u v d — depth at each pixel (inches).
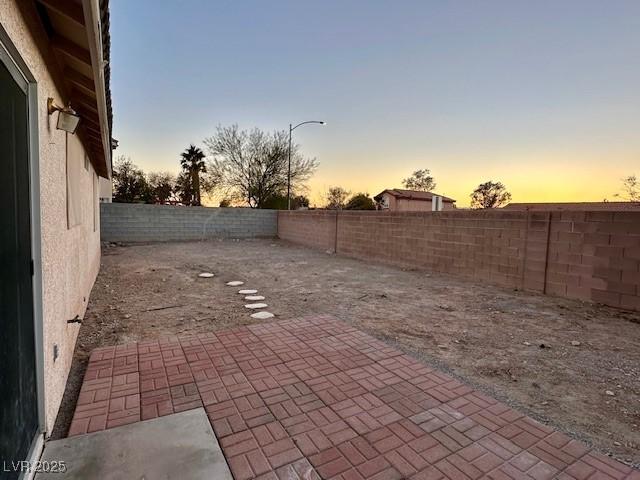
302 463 72.3
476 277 286.0
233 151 928.3
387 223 377.4
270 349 135.2
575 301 218.2
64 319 103.1
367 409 94.2
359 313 189.9
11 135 56.8
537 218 240.1
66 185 111.5
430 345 145.0
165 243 544.7
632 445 81.5
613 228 200.8
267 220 657.0
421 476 69.2
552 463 73.8
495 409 95.7
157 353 129.1
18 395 58.6
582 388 110.3
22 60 59.6
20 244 60.9
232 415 89.7
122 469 68.3
